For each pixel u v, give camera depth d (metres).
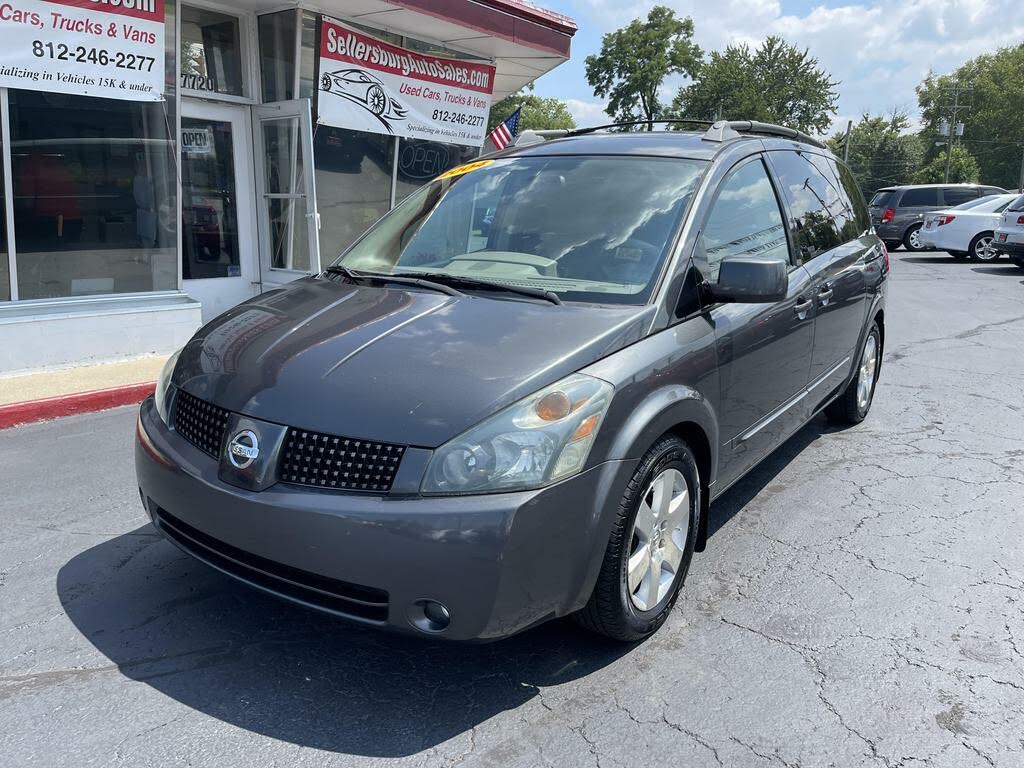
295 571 2.53
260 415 2.62
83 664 2.88
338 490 2.47
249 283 9.64
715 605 3.40
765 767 2.45
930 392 6.95
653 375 2.87
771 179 4.26
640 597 2.98
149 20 7.21
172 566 3.61
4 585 3.42
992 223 18.97
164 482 2.84
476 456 2.43
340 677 2.84
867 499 4.57
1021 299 12.80
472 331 2.87
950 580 3.64
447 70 10.55
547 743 2.53
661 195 3.56
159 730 2.54
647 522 2.93
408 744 2.51
